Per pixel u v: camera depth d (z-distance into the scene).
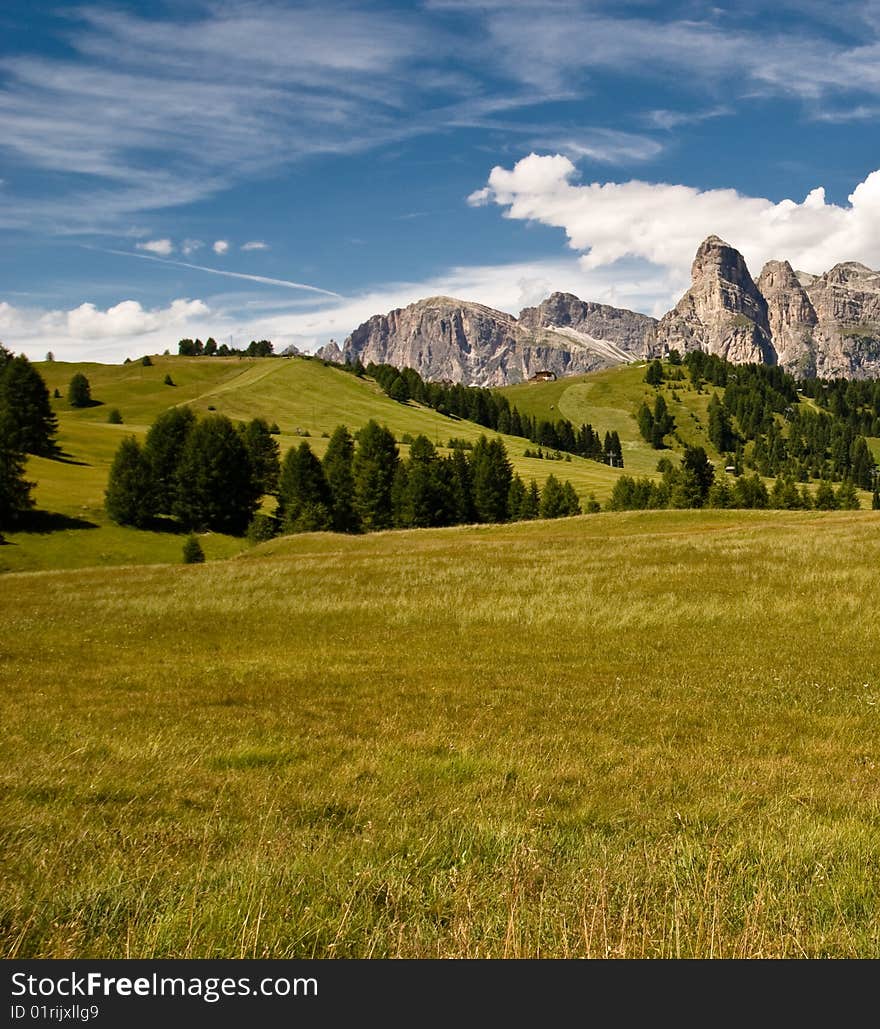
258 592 31.81
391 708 14.38
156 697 15.62
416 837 7.66
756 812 8.59
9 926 5.79
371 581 33.06
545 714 13.79
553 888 6.42
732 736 12.21
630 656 19.48
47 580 40.22
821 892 6.35
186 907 5.96
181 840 7.51
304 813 8.46
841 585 26.64
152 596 32.31
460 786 9.57
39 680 17.73
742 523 56.09
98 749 11.27
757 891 6.30
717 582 28.53
